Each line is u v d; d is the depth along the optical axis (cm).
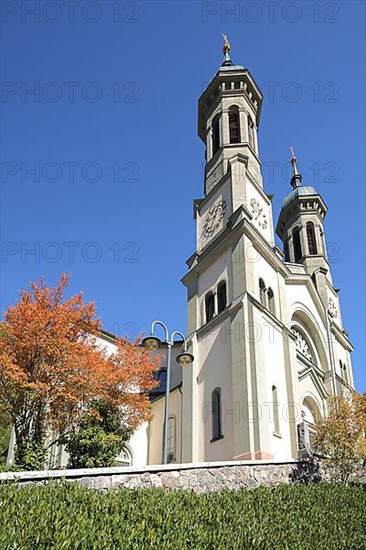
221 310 2792
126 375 2073
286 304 3011
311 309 3359
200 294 3017
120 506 868
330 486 1537
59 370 1875
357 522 1206
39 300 1991
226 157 3322
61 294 2044
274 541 936
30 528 661
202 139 3806
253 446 2161
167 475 1250
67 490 888
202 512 962
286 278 3198
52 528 680
